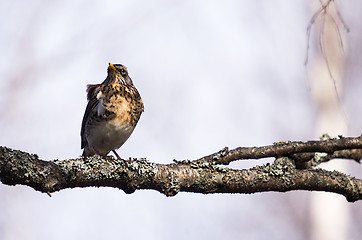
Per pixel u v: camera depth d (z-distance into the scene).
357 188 9.70
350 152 11.34
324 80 18.80
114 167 8.48
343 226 18.08
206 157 9.47
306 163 10.05
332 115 18.81
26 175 7.71
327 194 18.41
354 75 19.25
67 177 8.09
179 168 8.98
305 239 19.44
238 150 9.56
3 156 7.57
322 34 11.15
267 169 9.36
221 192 9.20
